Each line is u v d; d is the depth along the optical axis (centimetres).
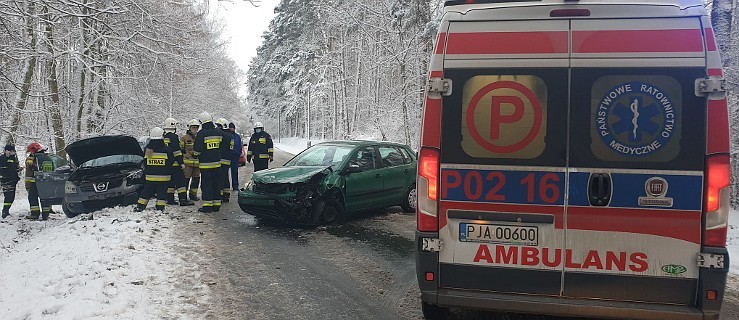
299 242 730
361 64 3769
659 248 337
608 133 341
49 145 1689
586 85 343
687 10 334
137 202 985
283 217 808
